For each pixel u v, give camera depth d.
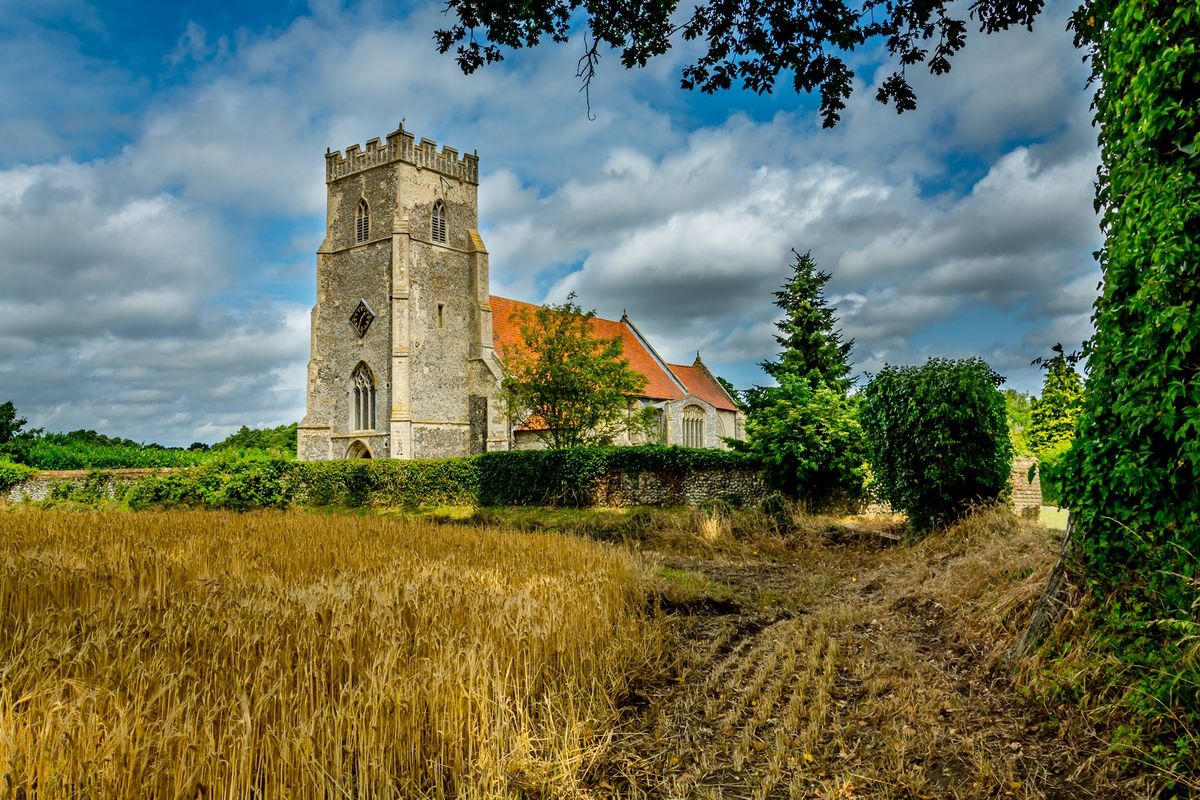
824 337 41.75
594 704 6.20
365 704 4.71
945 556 13.64
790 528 19.16
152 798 3.86
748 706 6.50
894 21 8.75
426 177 45.97
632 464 27.14
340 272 47.41
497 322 49.94
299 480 33.41
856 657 7.75
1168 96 5.70
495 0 8.56
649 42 9.20
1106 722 5.23
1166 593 5.48
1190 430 5.52
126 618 6.07
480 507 28.81
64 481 33.69
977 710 6.02
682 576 12.76
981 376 16.48
